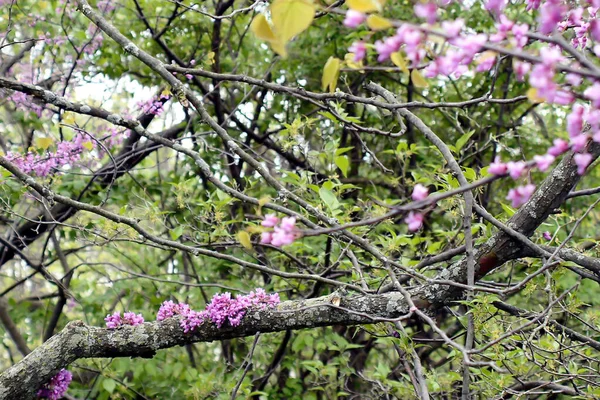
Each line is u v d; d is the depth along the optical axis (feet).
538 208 7.76
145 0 14.35
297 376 17.06
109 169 14.34
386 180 14.94
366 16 3.70
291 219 4.24
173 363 14.92
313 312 8.16
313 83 16.35
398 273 9.48
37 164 10.85
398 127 16.11
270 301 8.38
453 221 13.75
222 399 12.01
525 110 17.43
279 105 16.99
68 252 15.23
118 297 15.02
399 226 13.39
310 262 14.67
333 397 13.35
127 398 15.47
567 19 5.22
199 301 15.26
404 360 8.14
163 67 8.41
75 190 14.64
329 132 16.34
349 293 10.41
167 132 15.92
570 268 8.05
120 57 15.47
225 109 15.29
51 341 8.30
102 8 14.46
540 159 3.68
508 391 7.69
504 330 9.16
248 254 13.58
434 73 4.00
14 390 7.99
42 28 14.90
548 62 3.40
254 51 16.63
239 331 8.31
